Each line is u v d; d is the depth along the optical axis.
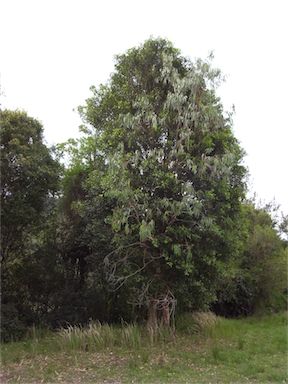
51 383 8.84
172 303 12.92
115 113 14.11
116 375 9.35
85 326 14.06
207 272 13.06
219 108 12.45
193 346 12.20
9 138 14.37
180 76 12.61
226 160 11.45
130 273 12.62
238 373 9.38
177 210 11.03
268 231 22.27
